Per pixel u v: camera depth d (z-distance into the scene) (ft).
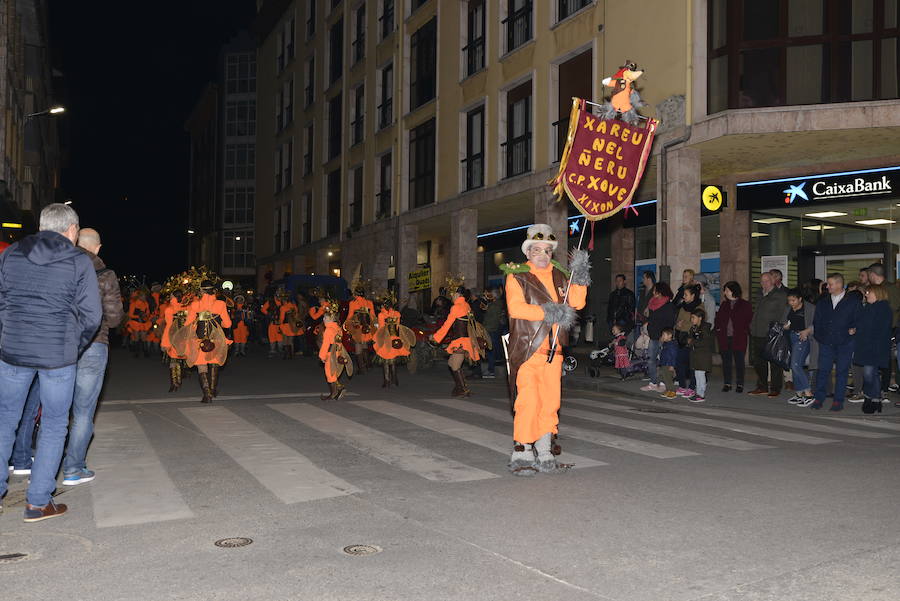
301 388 44.88
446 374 57.11
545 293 21.35
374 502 18.10
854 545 14.87
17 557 14.12
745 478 20.72
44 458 16.52
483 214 86.74
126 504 17.87
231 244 200.75
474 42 84.43
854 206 56.95
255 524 16.28
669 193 55.67
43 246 16.60
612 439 27.07
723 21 53.16
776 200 60.08
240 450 24.66
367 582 12.87
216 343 37.40
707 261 65.77
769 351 40.01
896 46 49.75
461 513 17.15
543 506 17.75
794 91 51.55
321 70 129.49
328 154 128.06
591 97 66.39
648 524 16.29
